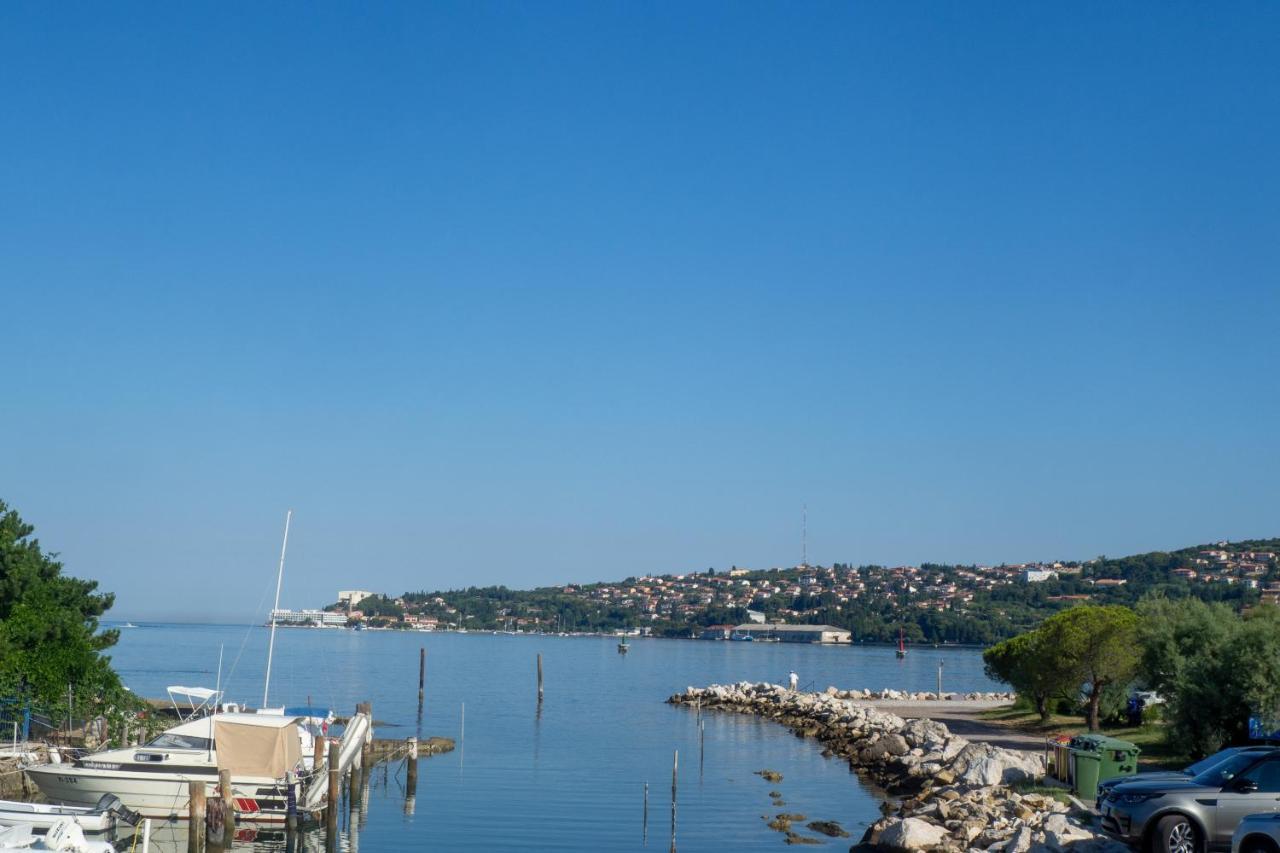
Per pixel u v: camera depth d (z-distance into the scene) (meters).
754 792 44.38
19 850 24.89
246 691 98.50
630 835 35.41
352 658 179.00
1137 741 44.59
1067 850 25.92
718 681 130.00
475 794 43.28
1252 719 35.66
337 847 33.62
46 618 46.16
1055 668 52.38
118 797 32.41
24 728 44.03
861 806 41.19
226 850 32.81
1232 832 22.14
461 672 140.88
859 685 125.62
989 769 37.62
